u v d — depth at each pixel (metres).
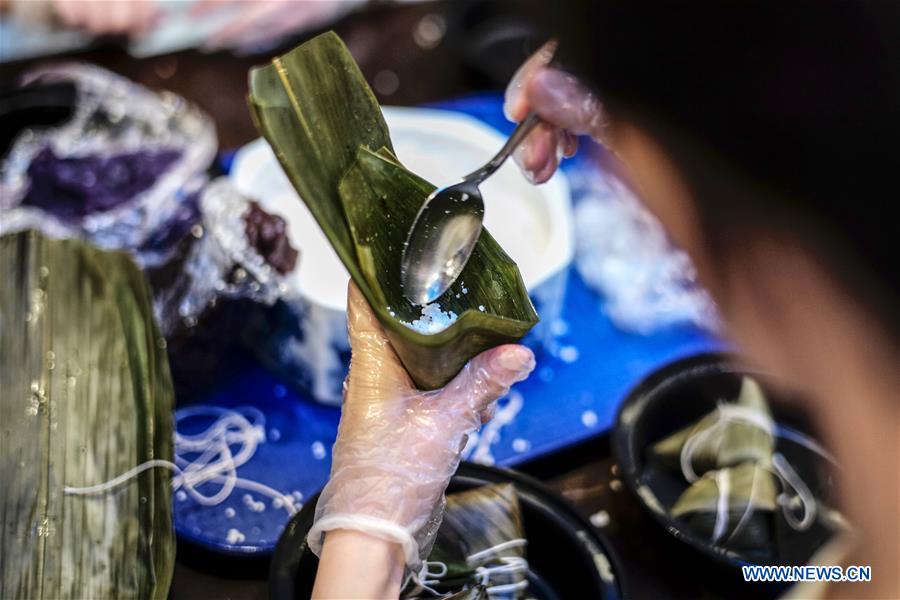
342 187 0.69
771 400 0.89
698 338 1.00
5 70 1.19
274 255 0.92
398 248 0.73
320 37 0.70
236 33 1.24
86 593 0.79
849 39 0.54
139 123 1.06
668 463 0.86
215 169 1.04
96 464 0.84
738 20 0.55
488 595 0.77
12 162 1.03
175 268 0.95
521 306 0.72
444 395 0.72
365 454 0.71
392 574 0.71
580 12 0.59
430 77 1.21
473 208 0.75
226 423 0.93
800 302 0.59
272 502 0.88
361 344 0.73
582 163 1.11
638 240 1.06
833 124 0.55
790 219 0.57
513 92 0.83
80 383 0.88
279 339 0.94
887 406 0.62
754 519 0.82
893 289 0.57
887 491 0.69
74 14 1.22
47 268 0.94
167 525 0.81
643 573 0.83
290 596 0.74
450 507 0.80
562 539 0.79
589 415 0.94
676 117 0.58
